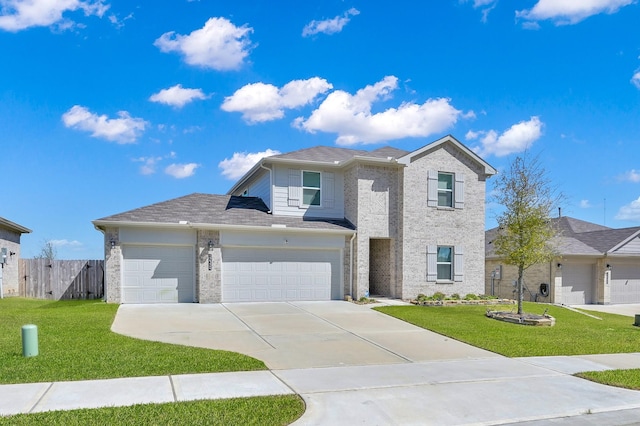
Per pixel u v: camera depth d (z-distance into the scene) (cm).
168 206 1806
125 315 1362
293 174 1925
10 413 554
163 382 700
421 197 1934
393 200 1927
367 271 1858
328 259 1845
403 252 1881
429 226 1941
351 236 1855
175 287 1677
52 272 1970
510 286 2559
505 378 790
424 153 1952
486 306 1811
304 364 859
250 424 542
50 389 651
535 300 2395
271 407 602
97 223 1596
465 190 2022
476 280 2020
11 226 1870
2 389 648
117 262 1620
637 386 752
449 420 584
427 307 1700
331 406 620
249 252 1753
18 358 808
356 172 1878
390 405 631
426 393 691
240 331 1167
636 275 2562
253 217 1825
